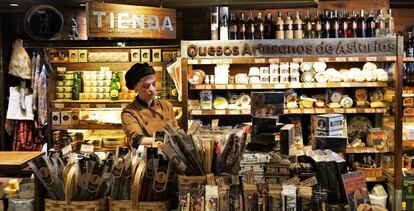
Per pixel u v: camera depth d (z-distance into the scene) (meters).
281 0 4.61
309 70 5.28
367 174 5.30
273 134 3.03
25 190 3.00
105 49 5.67
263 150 3.05
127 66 5.77
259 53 5.03
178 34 5.77
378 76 5.21
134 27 4.28
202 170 2.66
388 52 4.97
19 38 6.52
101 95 5.64
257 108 3.15
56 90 5.70
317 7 5.30
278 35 5.18
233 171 2.70
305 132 5.55
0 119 6.41
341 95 5.37
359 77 5.21
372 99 5.36
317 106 5.33
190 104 5.30
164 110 4.30
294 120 5.41
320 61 5.08
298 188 2.43
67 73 5.68
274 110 3.13
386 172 5.25
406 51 5.80
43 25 4.96
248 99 5.34
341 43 4.99
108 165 2.68
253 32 5.25
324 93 5.59
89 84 5.66
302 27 5.24
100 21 4.14
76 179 2.61
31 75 6.28
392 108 5.09
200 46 5.05
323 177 2.61
